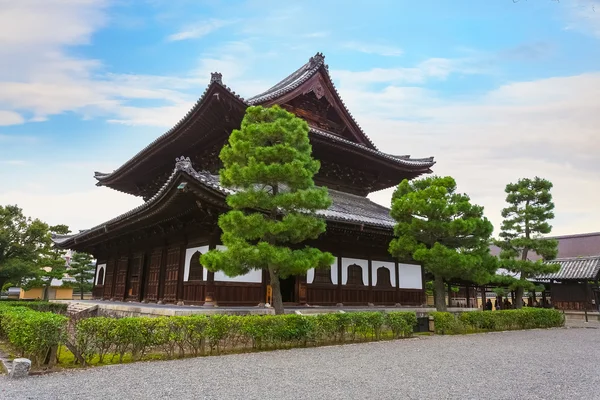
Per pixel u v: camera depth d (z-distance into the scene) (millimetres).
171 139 25312
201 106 21609
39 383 8797
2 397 7652
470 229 19969
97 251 33000
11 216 34844
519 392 8531
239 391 8188
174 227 20875
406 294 26453
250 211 17047
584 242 63594
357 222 20750
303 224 14789
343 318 15836
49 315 11672
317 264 14781
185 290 19734
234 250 13688
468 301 32781
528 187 31938
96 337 10992
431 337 18469
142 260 24938
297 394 8008
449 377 9836
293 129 15977
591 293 41062
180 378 9266
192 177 15539
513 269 30703
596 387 9172
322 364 11164
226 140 24188
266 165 14992
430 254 19766
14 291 65250
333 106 29875
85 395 7816
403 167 30594
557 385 9281
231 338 13461
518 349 15195
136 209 20250
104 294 30094
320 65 28875
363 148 26891
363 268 24500
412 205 20469
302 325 14508
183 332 12188
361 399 7750
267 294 19750
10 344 13258
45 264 38250
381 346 15047
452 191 22203
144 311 17984
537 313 26062
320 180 29125
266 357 12172
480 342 17031
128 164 29922
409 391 8398
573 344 17391
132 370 10125
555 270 29141
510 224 31656
